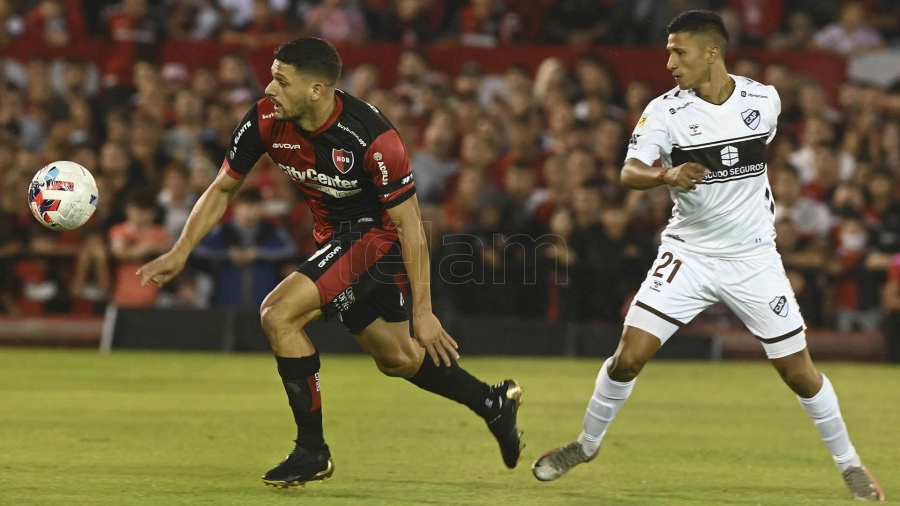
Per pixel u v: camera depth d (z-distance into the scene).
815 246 46.97
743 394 34.09
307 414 17.70
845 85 53.88
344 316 18.55
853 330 47.16
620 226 45.25
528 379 37.69
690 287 18.19
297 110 17.09
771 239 18.33
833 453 18.17
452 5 57.88
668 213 47.00
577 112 51.28
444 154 48.78
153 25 55.59
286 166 18.09
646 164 17.81
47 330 45.16
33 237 45.72
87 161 46.66
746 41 57.66
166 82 51.72
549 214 46.22
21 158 46.16
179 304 45.72
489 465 20.81
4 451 21.42
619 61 52.97
